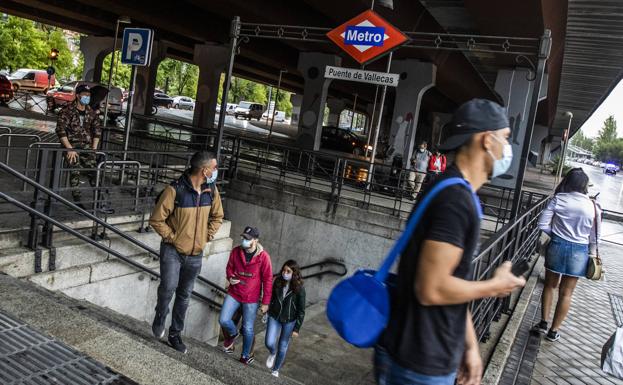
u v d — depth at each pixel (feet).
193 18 79.77
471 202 5.53
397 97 73.00
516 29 50.01
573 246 16.93
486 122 5.88
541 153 239.30
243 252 22.65
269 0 57.47
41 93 120.37
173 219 16.22
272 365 23.49
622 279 30.32
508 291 5.77
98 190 23.43
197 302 27.35
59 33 177.99
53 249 19.70
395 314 5.91
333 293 6.11
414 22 55.93
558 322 17.56
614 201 130.21
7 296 12.03
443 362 5.70
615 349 13.62
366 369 24.39
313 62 77.87
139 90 106.93
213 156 16.21
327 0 49.65
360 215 37.96
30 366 9.26
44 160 19.10
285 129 189.06
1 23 150.92
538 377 14.64
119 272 22.71
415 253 5.65
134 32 29.68
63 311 11.61
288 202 40.50
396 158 67.31
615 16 50.78
